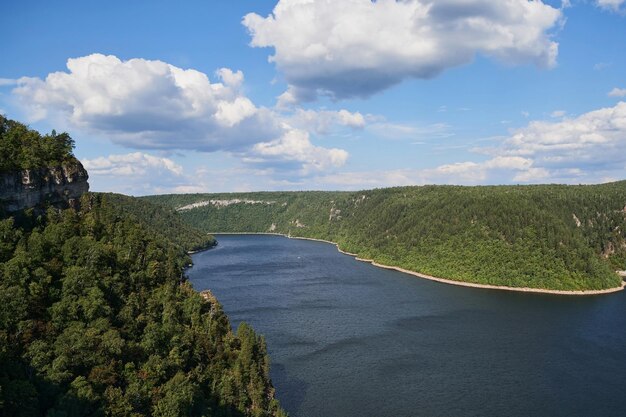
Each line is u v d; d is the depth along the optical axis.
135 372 84.50
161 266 125.31
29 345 79.25
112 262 110.31
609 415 105.44
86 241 108.88
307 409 105.88
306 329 161.62
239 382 98.38
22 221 112.88
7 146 116.81
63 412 68.31
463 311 188.38
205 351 104.38
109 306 96.00
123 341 86.62
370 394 113.38
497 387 118.12
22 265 91.50
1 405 64.88
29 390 68.88
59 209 125.88
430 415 104.19
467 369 128.75
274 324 167.12
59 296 92.06
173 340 97.25
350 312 184.50
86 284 95.56
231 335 115.69
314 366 129.38
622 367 131.38
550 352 142.25
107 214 138.62
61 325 86.75
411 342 149.62
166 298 110.50
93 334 83.94
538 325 170.00
